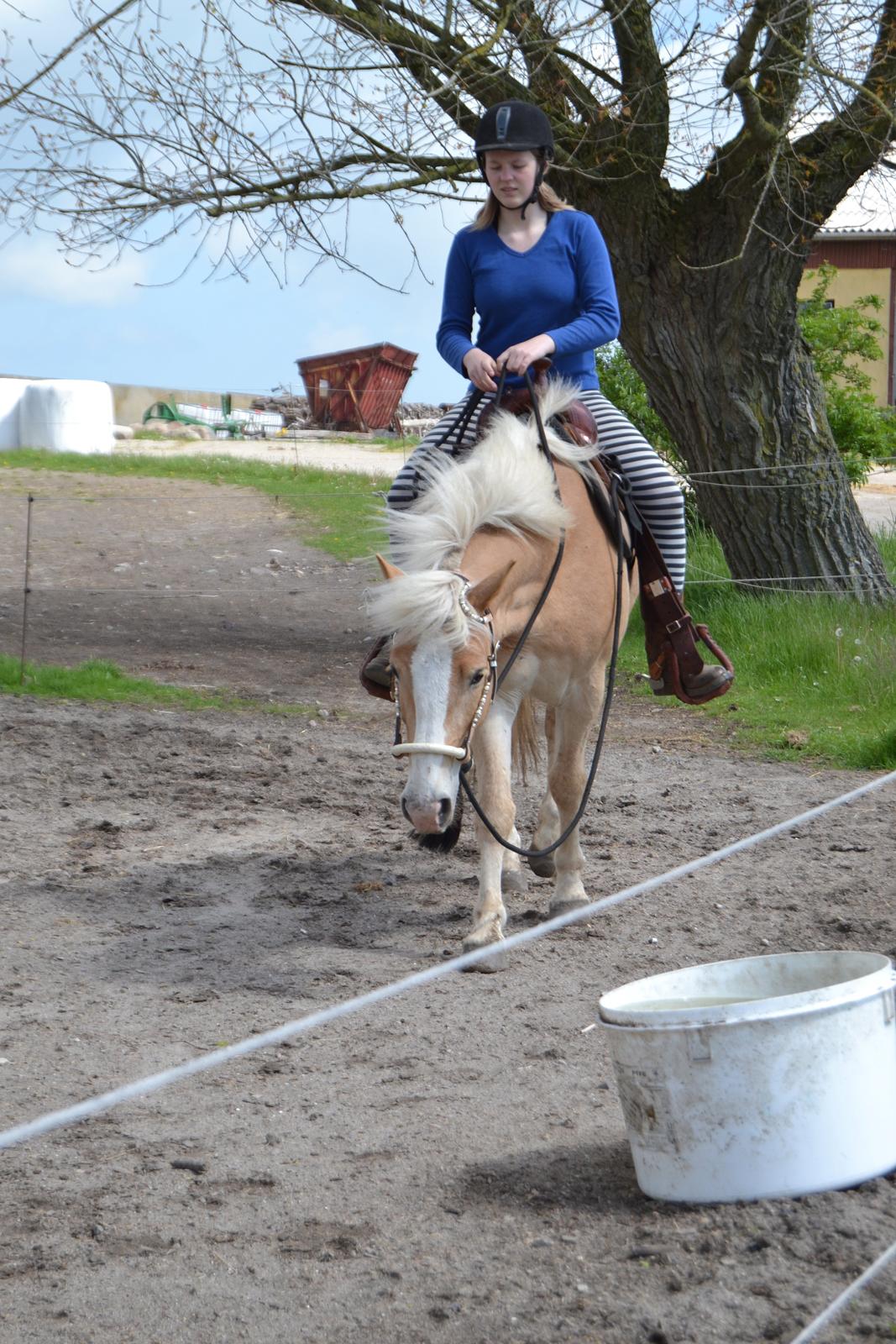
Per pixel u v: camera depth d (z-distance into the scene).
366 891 5.84
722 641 11.23
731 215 11.15
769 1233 2.79
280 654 11.73
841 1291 2.58
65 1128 3.55
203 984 4.68
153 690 9.94
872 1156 2.98
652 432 15.59
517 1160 3.30
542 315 5.34
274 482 21.09
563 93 10.55
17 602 13.36
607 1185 3.13
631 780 7.95
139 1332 2.61
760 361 11.75
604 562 5.02
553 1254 2.81
